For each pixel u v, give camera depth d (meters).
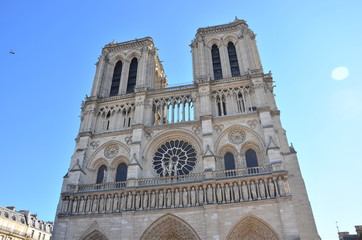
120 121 61.31
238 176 46.28
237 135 53.06
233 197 44.94
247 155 51.59
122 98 63.72
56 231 47.59
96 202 49.56
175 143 56.34
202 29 71.25
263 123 51.41
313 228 42.72
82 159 55.38
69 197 50.38
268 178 45.19
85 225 47.66
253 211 43.00
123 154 56.00
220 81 60.28
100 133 59.34
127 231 44.97
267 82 61.09
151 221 45.44
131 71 72.25
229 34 69.38
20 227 92.00
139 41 74.50
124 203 47.88
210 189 45.66
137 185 49.53
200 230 43.25
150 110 60.72
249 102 56.72
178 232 44.84
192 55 68.62
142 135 56.31
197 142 54.03
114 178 54.62
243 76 59.44
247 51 63.56
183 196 46.59
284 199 42.56
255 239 42.88
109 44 77.06
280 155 47.09
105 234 46.22
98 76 69.06
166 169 52.12
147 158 54.84
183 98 60.66
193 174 48.91
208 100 57.31
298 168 48.34
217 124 54.66
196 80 62.62
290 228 40.38
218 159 51.12
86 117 62.09
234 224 42.59
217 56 68.56
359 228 71.12
